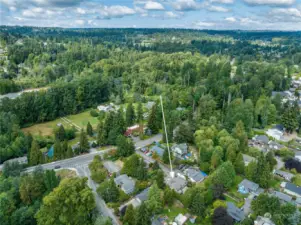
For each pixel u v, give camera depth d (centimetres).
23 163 6744
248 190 5678
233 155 6456
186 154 7325
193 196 5047
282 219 4547
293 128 8762
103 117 10606
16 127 7881
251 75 14075
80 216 4528
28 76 15812
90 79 12938
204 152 6625
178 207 5231
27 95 10294
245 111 8431
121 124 8450
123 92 13525
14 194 5162
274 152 7344
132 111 9594
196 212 4875
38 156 6838
